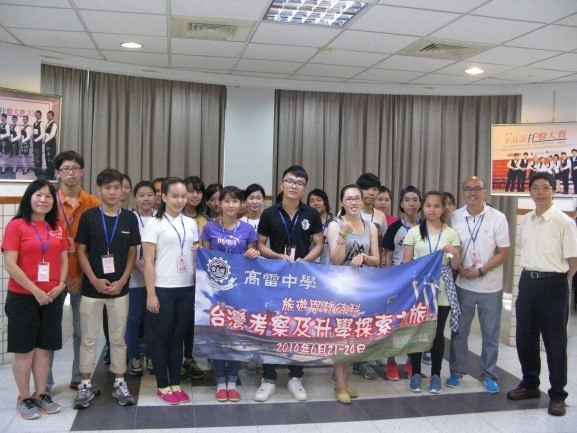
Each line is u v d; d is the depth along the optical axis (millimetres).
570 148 5055
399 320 3346
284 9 3703
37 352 3025
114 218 3156
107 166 5879
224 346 3264
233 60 5133
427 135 6637
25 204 2908
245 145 6383
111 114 5871
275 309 3285
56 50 4820
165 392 3242
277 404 3283
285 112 6488
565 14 3527
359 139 6617
